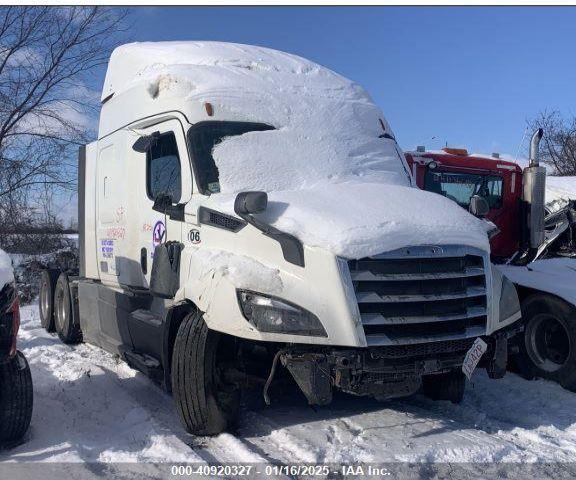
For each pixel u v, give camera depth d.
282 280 4.64
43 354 8.41
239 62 6.52
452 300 4.86
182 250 5.55
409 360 4.71
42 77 17.36
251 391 5.83
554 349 7.01
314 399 4.55
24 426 4.92
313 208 4.98
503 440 5.12
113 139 7.34
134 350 6.71
